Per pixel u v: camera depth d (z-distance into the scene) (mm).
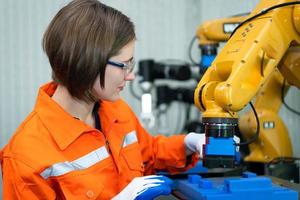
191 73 2033
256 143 1420
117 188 1009
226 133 896
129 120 1152
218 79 982
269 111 1398
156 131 2047
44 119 915
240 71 891
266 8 972
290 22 966
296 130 1886
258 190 902
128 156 1077
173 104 2148
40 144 875
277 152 1397
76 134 929
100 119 1065
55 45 856
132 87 2094
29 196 836
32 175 831
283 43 957
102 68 850
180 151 1206
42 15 2016
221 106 902
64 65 854
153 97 2074
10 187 854
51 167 854
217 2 2055
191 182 1044
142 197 854
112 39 845
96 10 864
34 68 2025
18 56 2010
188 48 2150
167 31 2133
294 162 1407
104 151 986
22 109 2023
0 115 2004
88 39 830
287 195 909
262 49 921
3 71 2000
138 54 2111
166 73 2002
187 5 2143
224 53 984
